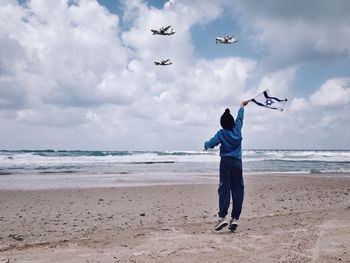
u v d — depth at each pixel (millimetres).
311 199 11156
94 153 64625
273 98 6176
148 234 5703
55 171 25609
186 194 12477
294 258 4234
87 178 19922
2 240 5637
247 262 4105
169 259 4262
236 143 5953
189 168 30844
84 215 8156
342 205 9609
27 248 4941
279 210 8672
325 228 5895
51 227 6730
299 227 6070
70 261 4258
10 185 15781
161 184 16656
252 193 12938
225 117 6023
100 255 4500
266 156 72125
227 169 5906
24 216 8039
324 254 4383
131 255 4465
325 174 24812
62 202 10391
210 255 4406
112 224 6984
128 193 12703
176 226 6461
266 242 5023
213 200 10992
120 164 37094
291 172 27188
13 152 63844
